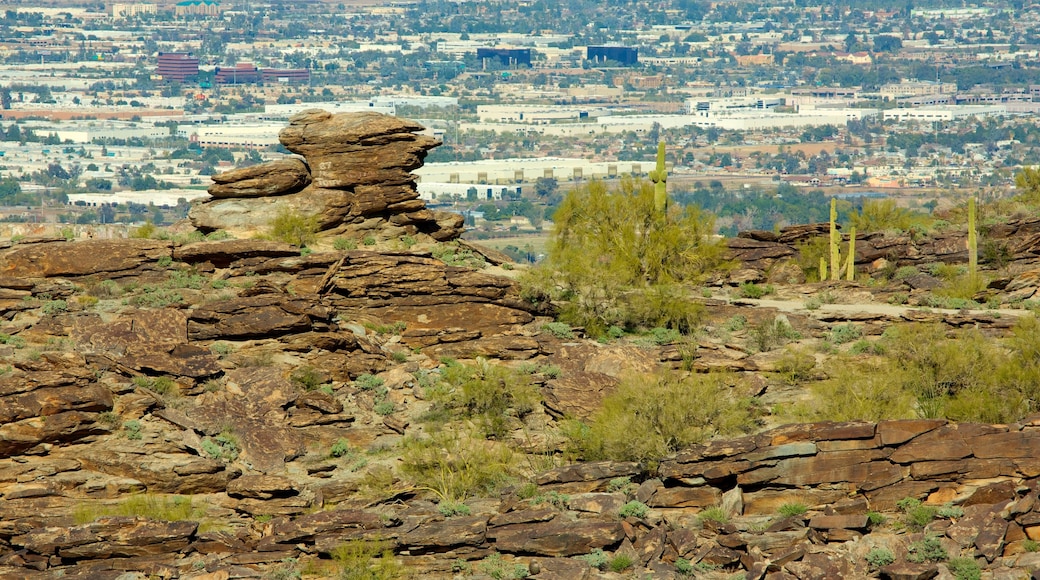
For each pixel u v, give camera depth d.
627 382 174.38
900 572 133.50
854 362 194.25
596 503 147.88
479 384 184.25
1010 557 135.62
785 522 141.25
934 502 143.25
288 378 187.75
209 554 145.38
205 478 160.50
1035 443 143.75
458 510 150.25
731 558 138.12
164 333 192.88
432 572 141.50
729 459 146.88
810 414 172.38
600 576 137.50
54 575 142.25
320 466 166.50
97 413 166.75
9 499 156.00
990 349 184.88
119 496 158.88
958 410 169.50
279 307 197.00
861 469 145.00
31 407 163.00
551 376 193.00
